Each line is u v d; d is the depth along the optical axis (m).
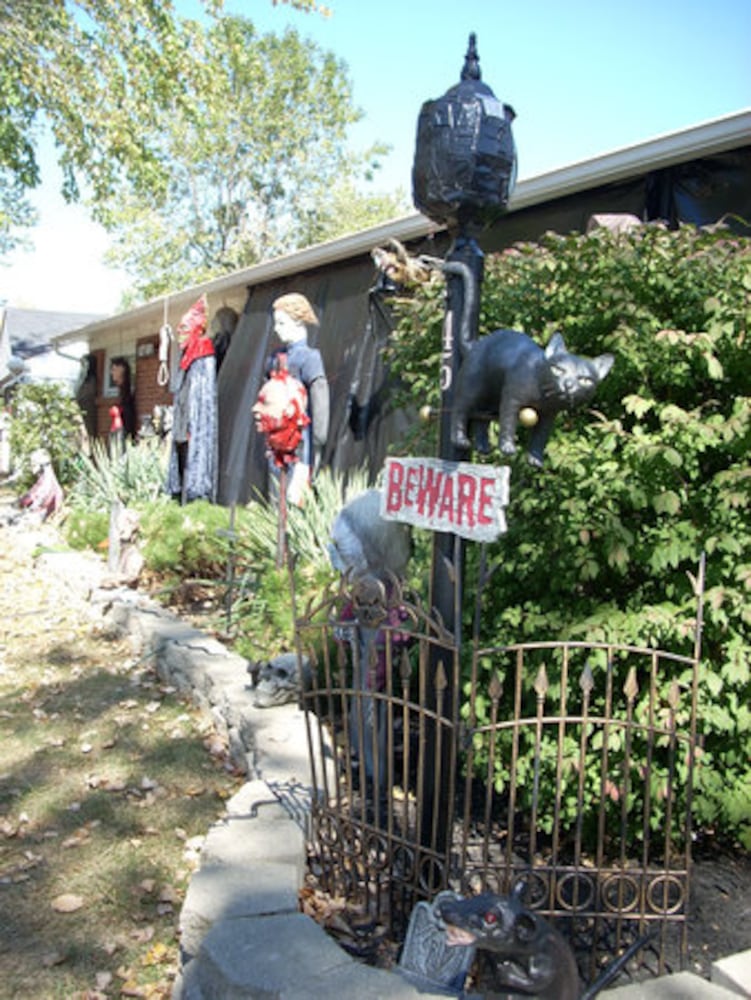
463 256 2.68
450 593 2.74
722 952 2.68
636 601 3.24
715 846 3.40
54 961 2.94
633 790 3.10
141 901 3.30
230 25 13.19
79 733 4.87
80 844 3.70
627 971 2.58
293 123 35.34
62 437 14.48
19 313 34.16
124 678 5.80
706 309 3.04
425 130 2.65
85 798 4.09
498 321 3.69
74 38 12.48
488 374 2.53
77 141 13.10
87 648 6.50
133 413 16.75
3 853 3.63
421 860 2.64
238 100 33.34
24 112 13.16
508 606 3.48
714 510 3.10
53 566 8.76
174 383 10.28
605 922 2.77
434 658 2.73
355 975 2.26
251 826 3.03
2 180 16.67
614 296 3.21
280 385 6.54
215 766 4.41
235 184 36.41
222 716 4.68
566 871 2.53
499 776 3.27
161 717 5.09
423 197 2.69
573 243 3.36
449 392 2.69
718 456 3.31
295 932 2.44
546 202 6.16
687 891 2.54
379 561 3.50
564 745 3.16
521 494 3.25
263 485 9.16
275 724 4.04
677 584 3.16
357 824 2.80
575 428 3.41
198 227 36.38
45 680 5.77
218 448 10.20
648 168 5.31
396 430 7.03
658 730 2.53
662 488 3.11
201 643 5.61
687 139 4.94
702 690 3.07
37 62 12.40
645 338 3.21
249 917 2.51
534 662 3.27
